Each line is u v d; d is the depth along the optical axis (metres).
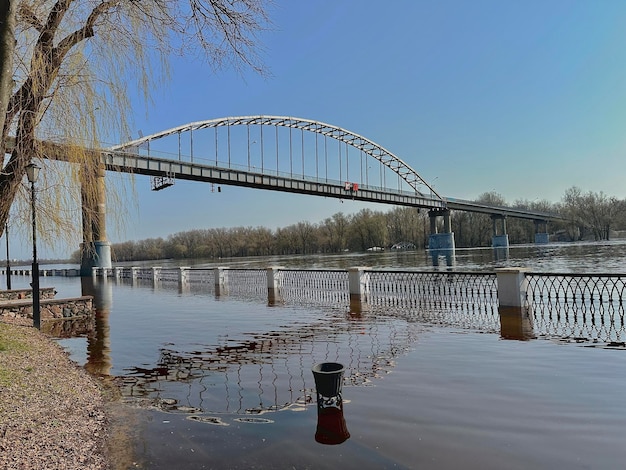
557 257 42.94
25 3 7.07
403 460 3.56
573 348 7.11
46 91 7.11
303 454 3.74
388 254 79.44
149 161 45.19
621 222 92.69
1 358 6.72
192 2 7.59
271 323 10.77
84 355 8.05
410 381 5.59
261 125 67.19
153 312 13.82
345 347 7.76
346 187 74.44
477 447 3.74
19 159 6.93
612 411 4.43
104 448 3.98
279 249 112.19
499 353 6.90
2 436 3.94
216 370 6.65
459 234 117.00
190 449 3.92
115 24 8.45
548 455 3.56
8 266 19.95
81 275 38.66
